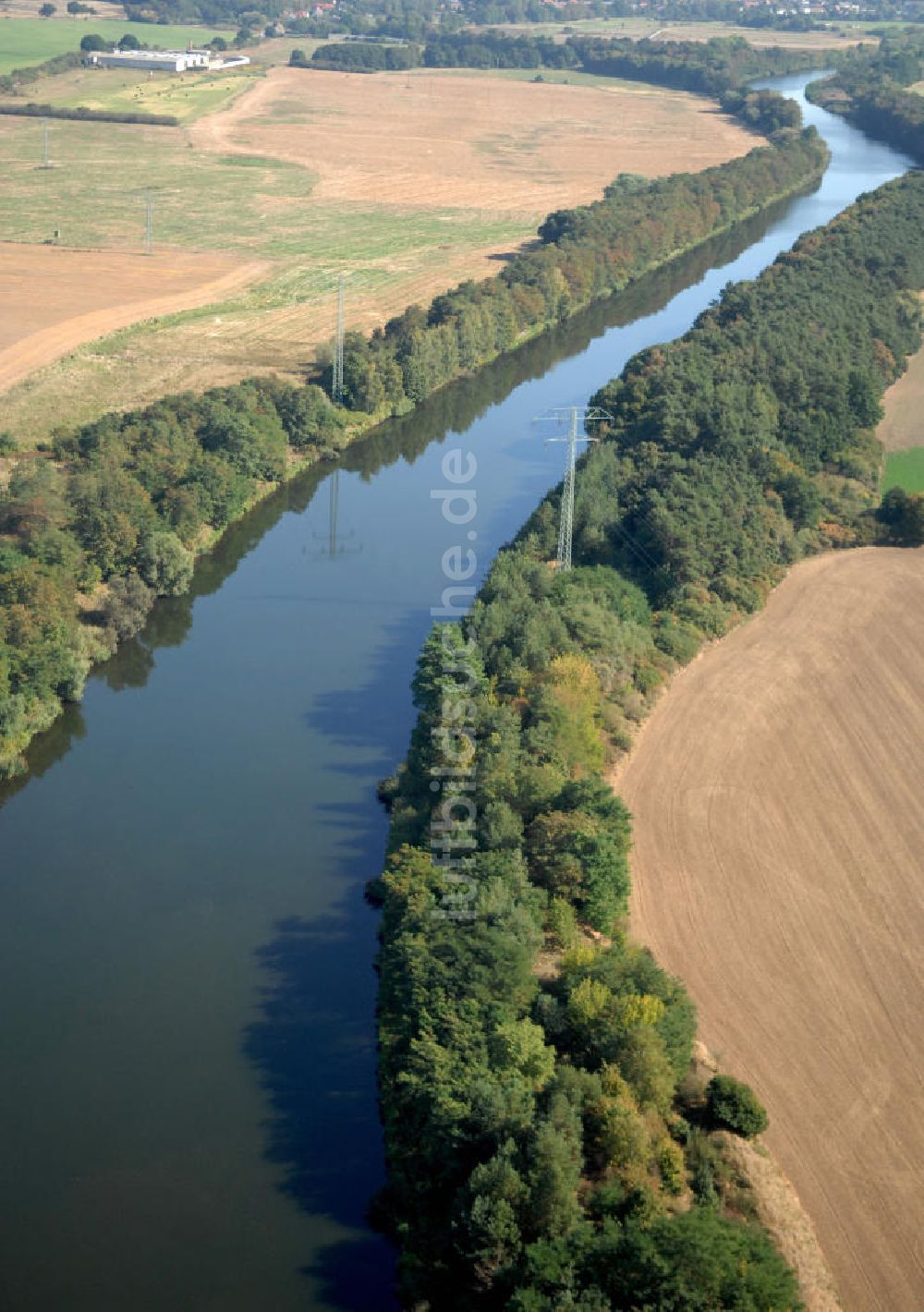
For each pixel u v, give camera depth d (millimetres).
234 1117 113438
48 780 157125
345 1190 107062
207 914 136250
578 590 176625
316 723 169500
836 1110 109312
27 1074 116875
